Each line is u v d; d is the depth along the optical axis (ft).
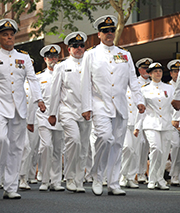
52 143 44.75
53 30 104.68
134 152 49.60
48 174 44.65
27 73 36.01
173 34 96.37
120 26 89.61
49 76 47.96
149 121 47.39
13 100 35.04
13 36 35.47
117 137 37.40
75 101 40.93
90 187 47.88
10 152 35.58
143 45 106.01
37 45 133.49
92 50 37.35
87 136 41.73
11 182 35.47
